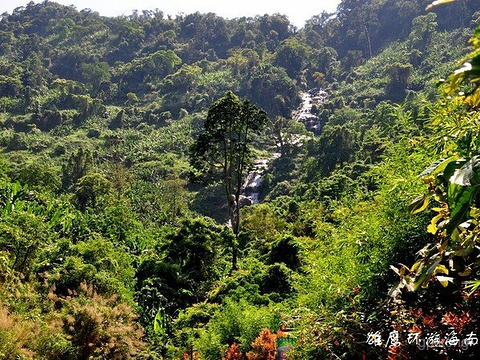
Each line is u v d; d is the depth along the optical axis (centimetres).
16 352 555
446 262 198
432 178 177
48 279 857
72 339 664
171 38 9650
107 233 1634
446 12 7656
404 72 5766
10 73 7281
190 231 1429
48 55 9056
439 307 316
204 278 1351
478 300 286
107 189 2989
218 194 4306
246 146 1880
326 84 7619
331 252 464
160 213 3191
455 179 128
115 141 5400
